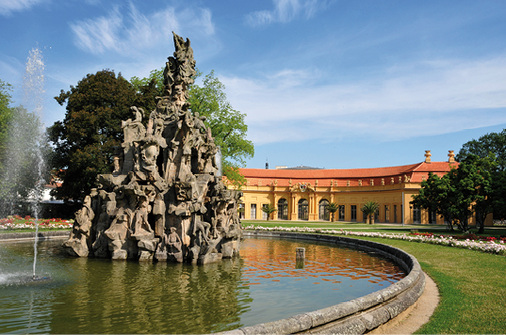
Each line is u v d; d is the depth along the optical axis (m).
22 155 37.97
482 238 28.55
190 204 16.33
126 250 16.17
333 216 76.56
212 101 43.94
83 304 9.30
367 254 20.89
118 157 19.00
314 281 12.84
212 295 10.45
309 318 6.40
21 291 10.53
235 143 45.41
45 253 18.17
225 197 17.31
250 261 16.97
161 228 16.28
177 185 16.30
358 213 76.75
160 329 7.61
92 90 41.62
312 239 29.16
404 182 66.75
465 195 37.00
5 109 38.81
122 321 8.05
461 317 8.08
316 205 80.88
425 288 11.22
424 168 68.44
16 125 37.47
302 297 10.55
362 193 76.50
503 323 7.57
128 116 41.78
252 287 11.63
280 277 13.40
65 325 7.75
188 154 17.97
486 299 9.62
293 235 30.55
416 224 62.91
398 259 17.72
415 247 22.16
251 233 32.88
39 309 8.84
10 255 17.52
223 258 17.00
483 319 7.89
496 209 35.84
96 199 18.44
